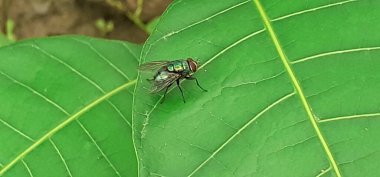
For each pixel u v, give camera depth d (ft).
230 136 0.38
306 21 0.40
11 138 0.44
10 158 0.43
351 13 0.40
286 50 0.39
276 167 0.37
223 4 0.42
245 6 0.42
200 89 0.40
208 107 0.39
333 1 0.41
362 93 0.37
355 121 0.37
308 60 0.39
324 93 0.38
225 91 0.39
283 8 0.41
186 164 0.38
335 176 0.36
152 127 0.39
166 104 0.39
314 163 0.36
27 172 0.43
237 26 0.41
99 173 0.43
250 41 0.40
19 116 0.44
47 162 0.43
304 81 0.38
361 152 0.36
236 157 0.37
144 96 0.40
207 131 0.38
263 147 0.37
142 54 0.41
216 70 0.40
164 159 0.38
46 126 0.44
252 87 0.39
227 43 0.41
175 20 0.42
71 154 0.43
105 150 0.44
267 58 0.39
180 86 0.40
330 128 0.37
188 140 0.38
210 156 0.38
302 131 0.37
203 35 0.41
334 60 0.39
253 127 0.38
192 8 0.42
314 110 0.37
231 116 0.38
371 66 0.38
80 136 0.44
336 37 0.39
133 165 0.43
